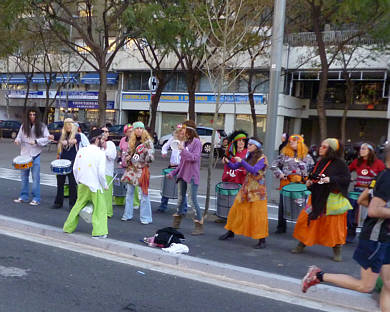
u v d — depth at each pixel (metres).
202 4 12.31
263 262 5.94
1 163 16.78
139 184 7.86
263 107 30.41
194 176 7.18
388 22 13.19
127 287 4.86
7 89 39.50
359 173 7.47
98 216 6.48
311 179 6.07
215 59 12.82
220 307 4.45
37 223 7.22
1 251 5.89
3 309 4.08
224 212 7.93
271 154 10.51
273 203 10.64
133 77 36.41
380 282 4.61
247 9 14.13
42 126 8.85
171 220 8.43
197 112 33.50
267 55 21.56
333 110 32.31
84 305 4.29
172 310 4.30
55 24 17.09
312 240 6.18
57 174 8.57
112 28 18.48
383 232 3.74
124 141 8.78
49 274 5.12
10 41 19.39
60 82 39.00
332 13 14.55
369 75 27.75
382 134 33.41
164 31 14.13
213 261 5.69
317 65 22.05
